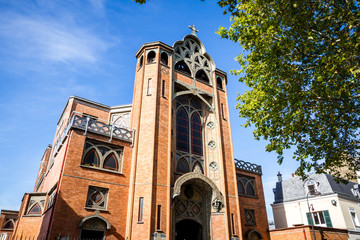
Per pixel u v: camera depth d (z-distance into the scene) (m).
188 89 24.59
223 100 26.56
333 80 13.19
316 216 30.48
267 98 16.31
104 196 17.09
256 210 24.58
